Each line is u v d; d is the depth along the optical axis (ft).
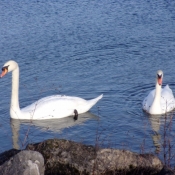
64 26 85.66
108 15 92.02
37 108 55.21
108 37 80.48
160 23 88.07
